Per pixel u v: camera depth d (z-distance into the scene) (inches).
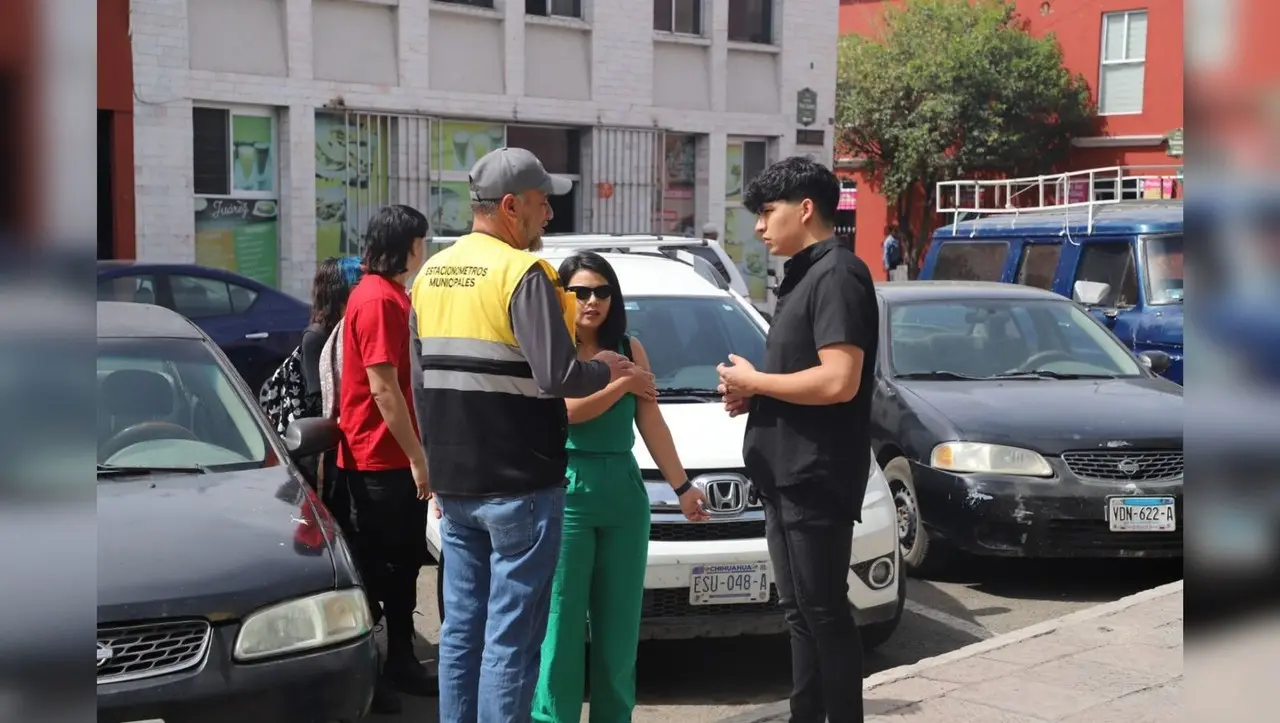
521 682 145.6
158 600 141.8
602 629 167.9
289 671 145.2
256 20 587.5
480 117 663.1
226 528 159.6
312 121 605.0
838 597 151.7
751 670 219.9
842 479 149.4
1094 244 429.1
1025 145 1120.2
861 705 152.7
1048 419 270.4
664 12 738.2
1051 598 267.7
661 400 233.5
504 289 142.9
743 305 271.0
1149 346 397.1
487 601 153.7
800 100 789.2
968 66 1104.8
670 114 735.1
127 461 182.5
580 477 163.3
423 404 151.5
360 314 189.9
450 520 151.8
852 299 146.4
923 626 246.8
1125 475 260.5
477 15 659.4
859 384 146.9
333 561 158.1
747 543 199.3
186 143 568.1
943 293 334.6
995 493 258.2
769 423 152.8
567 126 702.5
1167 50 1080.2
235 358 422.0
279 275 608.4
